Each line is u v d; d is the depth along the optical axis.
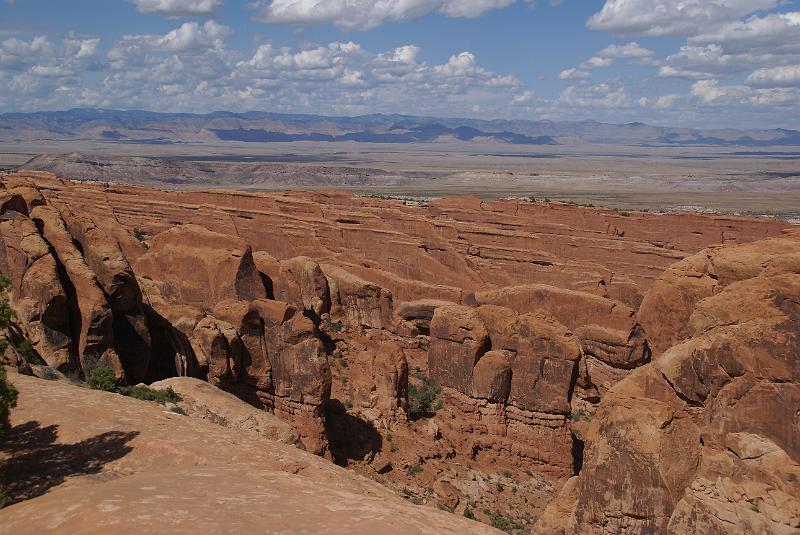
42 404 23.06
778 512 17.48
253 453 21.53
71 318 31.17
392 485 31.61
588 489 20.47
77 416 22.36
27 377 25.89
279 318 34.31
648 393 21.31
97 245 33.16
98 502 14.25
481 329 36.69
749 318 20.34
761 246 24.58
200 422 24.39
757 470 18.30
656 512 19.55
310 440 32.06
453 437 35.88
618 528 19.94
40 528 13.43
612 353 43.62
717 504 18.47
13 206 34.53
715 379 20.03
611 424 20.42
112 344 31.11
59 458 19.70
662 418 19.84
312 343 33.41
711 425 19.72
